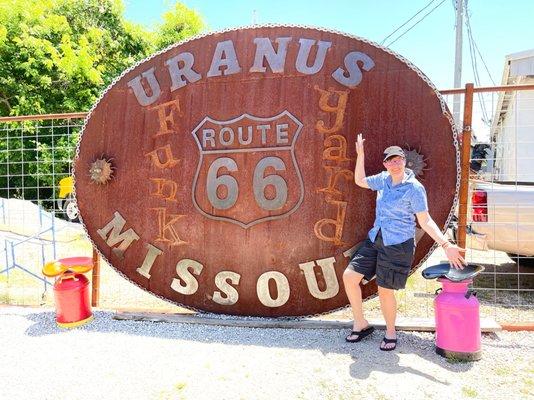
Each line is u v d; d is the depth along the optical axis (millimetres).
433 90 4188
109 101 4875
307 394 3088
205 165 4586
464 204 4277
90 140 4922
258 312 4566
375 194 4250
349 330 4242
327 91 4348
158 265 4754
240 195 4496
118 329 4395
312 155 4359
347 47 4383
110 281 6836
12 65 13586
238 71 4547
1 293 5910
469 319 3535
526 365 3492
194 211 4625
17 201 10578
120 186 4824
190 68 4668
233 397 3070
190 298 4711
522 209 5344
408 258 3645
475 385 3182
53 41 14609
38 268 7266
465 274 3510
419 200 3531
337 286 4348
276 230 4434
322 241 4352
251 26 4578
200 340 4082
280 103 4434
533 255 5355
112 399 3066
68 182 6043
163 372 3439
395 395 3057
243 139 4488
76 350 3877
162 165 4699
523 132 10398
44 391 3178
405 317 4465
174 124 4676
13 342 4070
